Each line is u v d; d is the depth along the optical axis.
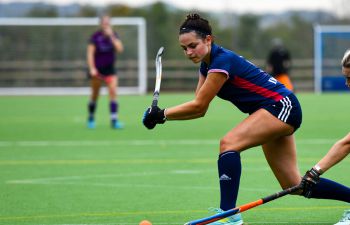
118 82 99.12
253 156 37.56
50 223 22.83
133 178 31.44
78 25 97.56
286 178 21.66
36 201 26.45
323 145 42.31
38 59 97.62
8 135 49.03
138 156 38.41
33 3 121.25
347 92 103.19
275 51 70.56
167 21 112.75
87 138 46.88
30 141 45.47
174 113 20.84
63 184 30.05
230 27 116.38
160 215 23.98
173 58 109.19
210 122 57.78
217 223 20.97
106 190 28.61
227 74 20.50
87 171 33.47
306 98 88.56
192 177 31.58
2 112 69.81
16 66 97.56
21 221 23.12
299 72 110.88
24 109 73.44
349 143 20.19
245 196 27.12
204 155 38.62
